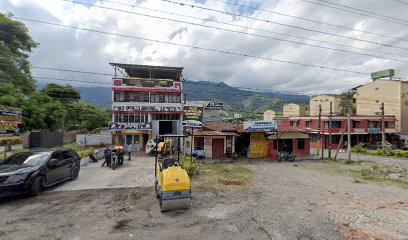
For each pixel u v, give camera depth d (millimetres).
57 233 5895
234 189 11148
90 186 10766
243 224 6824
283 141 25484
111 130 28438
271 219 7320
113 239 5664
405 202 9664
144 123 29172
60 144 24984
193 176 13867
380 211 8430
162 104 29922
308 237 6137
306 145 26031
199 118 30188
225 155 23344
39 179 9109
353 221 7352
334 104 45594
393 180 14297
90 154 19141
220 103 45688
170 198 7469
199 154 22406
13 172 8336
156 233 6059
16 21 21500
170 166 8188
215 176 14125
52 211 7426
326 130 36219
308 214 7902
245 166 18891
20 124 12812
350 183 13336
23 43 22859
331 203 9320
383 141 28656
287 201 9445
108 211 7547
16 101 16156
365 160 23828
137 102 29391
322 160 23266
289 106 56156
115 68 29203
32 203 8156
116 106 28812
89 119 41594
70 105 42094
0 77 19875
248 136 24672
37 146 21266
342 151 32594
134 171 14875
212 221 6973
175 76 35219
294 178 14602
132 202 8508
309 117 39406
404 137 37156
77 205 8062
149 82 29734
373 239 6113
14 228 6113
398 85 38406
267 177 14656
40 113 18578
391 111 39469
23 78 22188
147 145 26594
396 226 6988
